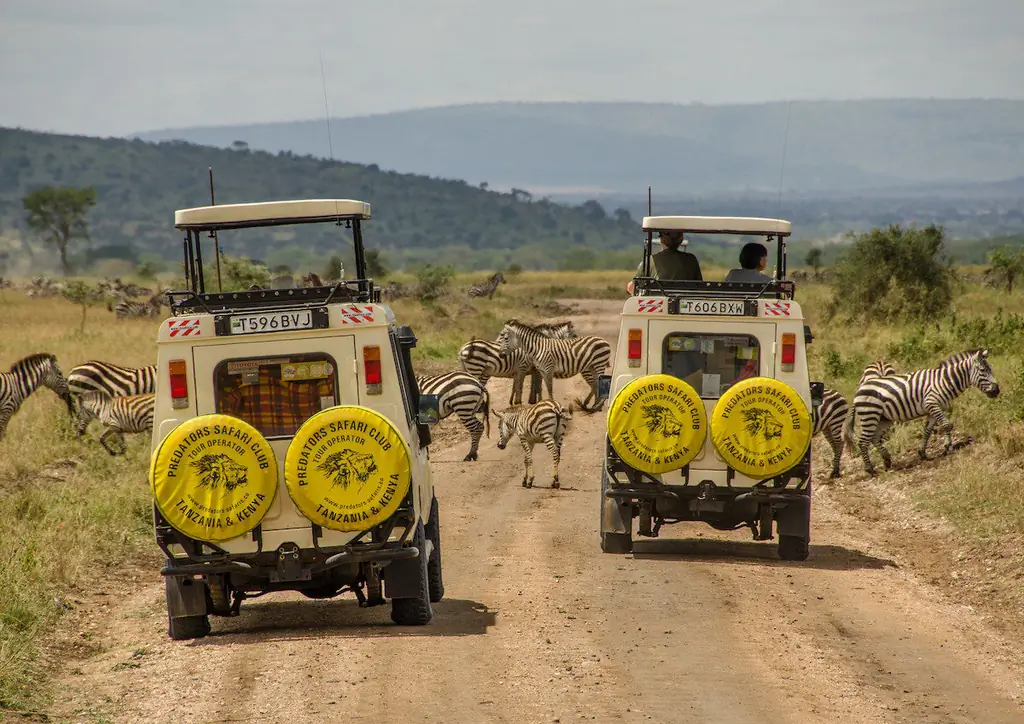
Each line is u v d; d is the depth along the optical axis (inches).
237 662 1160.8
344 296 1263.5
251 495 1178.6
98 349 4618.6
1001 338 3627.0
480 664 1138.7
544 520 2107.5
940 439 2519.7
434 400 1396.4
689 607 1396.4
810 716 982.4
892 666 1144.8
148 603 1526.8
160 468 1173.7
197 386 1218.0
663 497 1683.1
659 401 1630.2
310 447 1174.3
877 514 2106.3
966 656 1188.5
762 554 1782.7
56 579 1576.0
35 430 2753.4
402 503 1210.0
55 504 2016.5
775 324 1643.7
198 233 1353.3
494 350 3538.4
